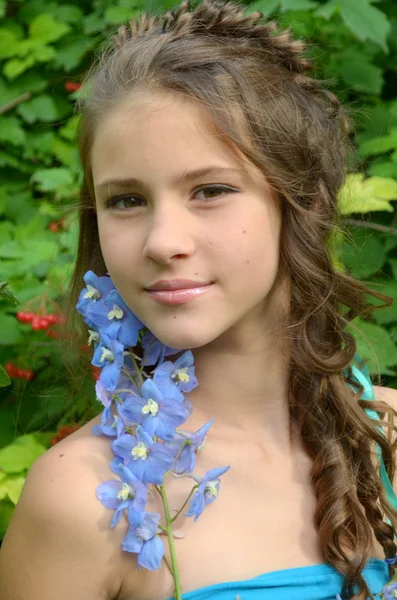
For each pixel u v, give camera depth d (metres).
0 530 2.49
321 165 1.92
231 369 1.83
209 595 1.62
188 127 1.60
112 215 1.67
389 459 1.92
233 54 1.75
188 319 1.62
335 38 3.16
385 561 1.77
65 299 2.35
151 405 1.61
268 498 1.78
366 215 3.00
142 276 1.63
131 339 1.73
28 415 2.89
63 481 1.66
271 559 1.70
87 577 1.63
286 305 1.86
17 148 3.29
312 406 1.88
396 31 3.29
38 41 3.34
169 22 1.85
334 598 1.69
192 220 1.61
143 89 1.64
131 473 1.58
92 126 1.74
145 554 1.57
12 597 1.70
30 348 2.81
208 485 1.64
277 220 1.75
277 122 1.76
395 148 2.86
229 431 1.84
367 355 2.60
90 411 2.56
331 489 1.78
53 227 2.99
